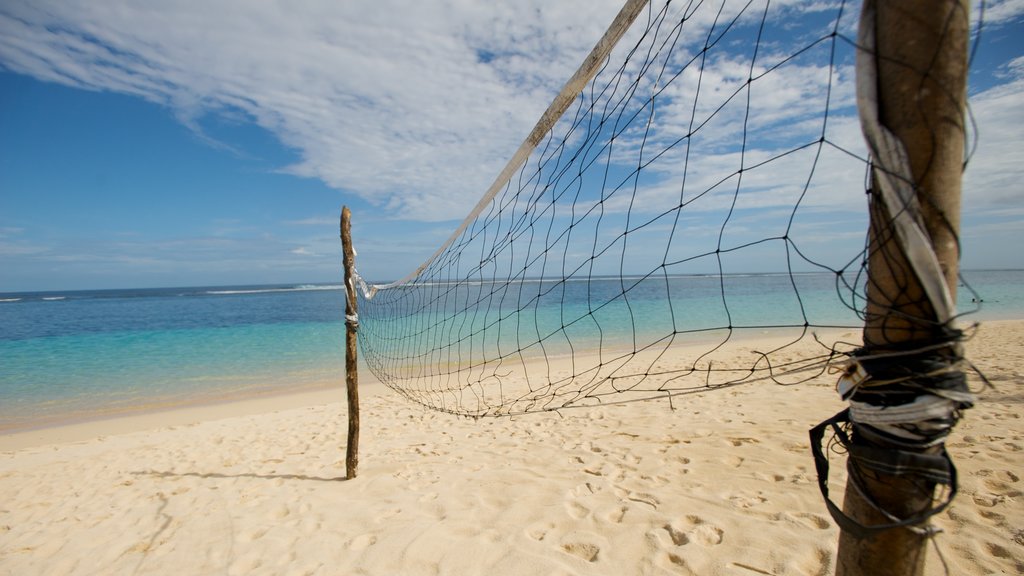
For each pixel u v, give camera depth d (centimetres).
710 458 366
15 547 307
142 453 507
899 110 90
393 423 574
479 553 260
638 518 282
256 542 293
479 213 390
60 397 810
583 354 1083
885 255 96
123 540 308
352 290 404
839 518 110
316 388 859
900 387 96
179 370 1032
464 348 1275
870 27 95
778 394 554
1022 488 269
